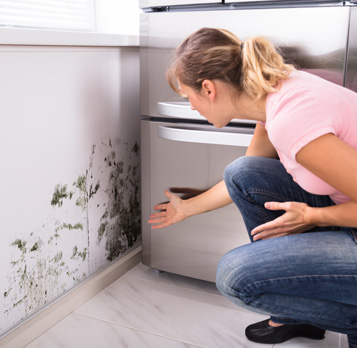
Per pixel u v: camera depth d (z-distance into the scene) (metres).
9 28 1.14
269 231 1.08
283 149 0.88
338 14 1.23
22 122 1.25
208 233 1.57
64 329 1.40
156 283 1.69
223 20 1.36
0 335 1.27
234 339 1.35
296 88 0.89
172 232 1.63
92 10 1.85
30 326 1.33
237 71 0.93
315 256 0.96
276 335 1.32
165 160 1.57
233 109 0.98
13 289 1.29
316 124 0.84
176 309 1.51
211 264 1.60
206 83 0.95
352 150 0.83
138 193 1.86
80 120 1.47
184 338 1.35
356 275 0.94
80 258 1.55
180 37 1.44
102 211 1.64
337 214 0.96
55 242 1.43
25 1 1.52
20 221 1.28
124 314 1.48
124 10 1.88
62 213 1.44
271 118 0.89
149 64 1.52
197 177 1.53
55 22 1.66
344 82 1.27
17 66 1.21
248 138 1.38
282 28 1.29
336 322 1.03
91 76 1.50
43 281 1.40
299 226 1.04
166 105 1.47
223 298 1.58
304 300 1.01
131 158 1.78
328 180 0.86
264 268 0.99
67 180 1.45
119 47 1.62
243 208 1.22
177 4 1.43
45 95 1.32
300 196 1.18
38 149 1.31
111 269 1.69
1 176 1.20
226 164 1.47
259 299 1.02
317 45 1.27
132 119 1.76
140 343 1.33
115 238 1.74
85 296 1.55
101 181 1.62
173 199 1.50
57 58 1.34
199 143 1.50
